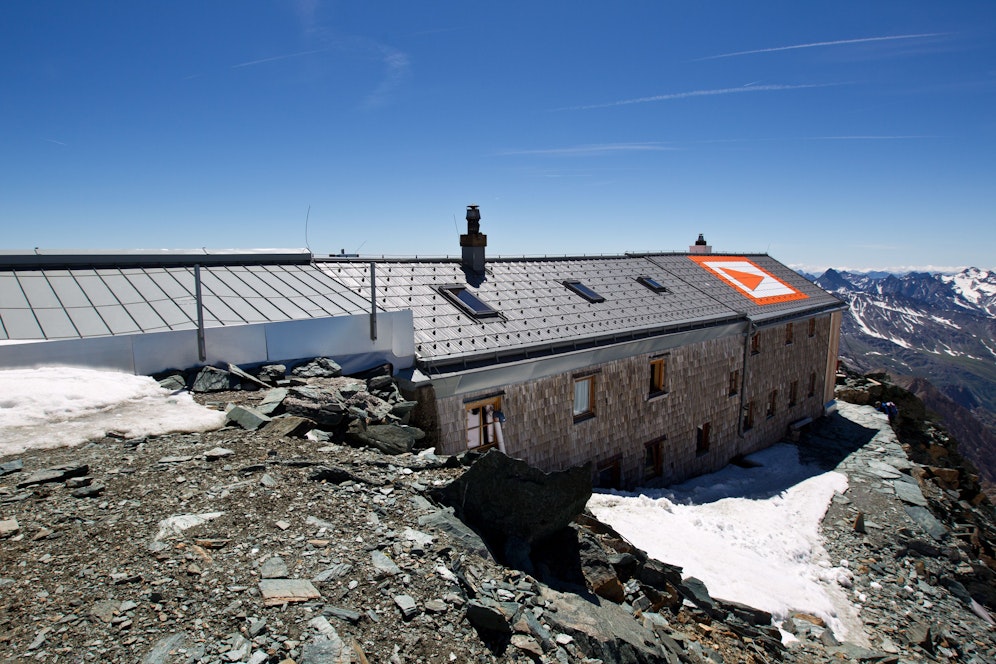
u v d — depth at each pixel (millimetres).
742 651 6875
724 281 22891
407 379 10586
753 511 15391
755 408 21031
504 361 11898
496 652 4410
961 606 13195
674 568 8000
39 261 10367
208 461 6613
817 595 11188
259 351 9594
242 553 4965
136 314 9562
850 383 30297
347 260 14133
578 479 6371
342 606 4469
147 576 4531
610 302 16453
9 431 6770
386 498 6281
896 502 17953
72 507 5453
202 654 3816
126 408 7730
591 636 4809
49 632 3896
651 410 15859
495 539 6117
